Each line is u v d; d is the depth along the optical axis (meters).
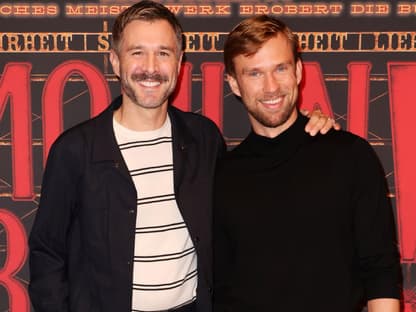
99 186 1.85
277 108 1.73
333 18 2.34
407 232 2.40
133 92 1.80
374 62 2.35
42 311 1.89
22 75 2.35
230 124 2.39
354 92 2.37
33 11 2.33
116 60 1.89
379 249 1.66
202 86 2.37
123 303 1.82
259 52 1.71
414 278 2.41
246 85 1.75
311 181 1.70
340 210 1.67
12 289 2.41
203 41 2.35
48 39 2.34
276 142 1.76
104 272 1.85
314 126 1.78
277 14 2.34
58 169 1.84
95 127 1.89
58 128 2.37
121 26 1.82
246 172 1.78
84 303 1.88
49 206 1.87
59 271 1.90
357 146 1.72
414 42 2.34
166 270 1.83
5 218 2.40
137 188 1.83
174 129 1.91
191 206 1.87
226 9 2.34
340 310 1.65
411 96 2.36
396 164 2.38
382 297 1.63
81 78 2.36
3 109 2.37
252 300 1.68
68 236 1.93
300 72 1.88
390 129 2.38
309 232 1.66
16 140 2.38
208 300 1.91
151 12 1.80
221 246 1.80
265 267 1.68
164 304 1.84
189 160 1.92
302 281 1.65
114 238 1.83
